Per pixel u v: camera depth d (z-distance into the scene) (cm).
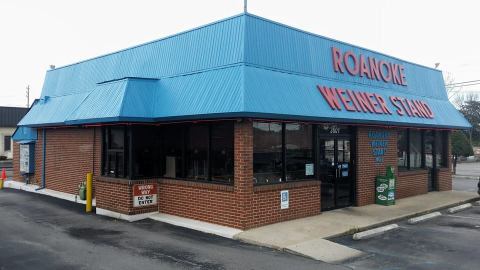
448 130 1875
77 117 1260
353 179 1378
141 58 1366
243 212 1000
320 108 1148
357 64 1402
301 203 1157
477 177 2931
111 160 1252
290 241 913
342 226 1063
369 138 1428
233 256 826
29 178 1872
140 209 1179
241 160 1006
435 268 768
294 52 1185
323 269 750
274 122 1097
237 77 1022
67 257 817
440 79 1903
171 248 882
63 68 1775
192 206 1126
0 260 798
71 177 1591
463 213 1354
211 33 1140
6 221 1166
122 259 804
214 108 1012
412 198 1585
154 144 1223
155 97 1206
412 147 1683
